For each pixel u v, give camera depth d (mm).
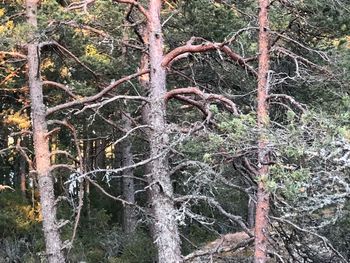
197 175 8758
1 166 26234
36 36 10555
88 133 20219
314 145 7027
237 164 9977
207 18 11562
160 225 9609
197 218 9148
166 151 9219
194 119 13008
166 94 10219
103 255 18234
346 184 6895
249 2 11391
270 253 9344
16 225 19406
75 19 10234
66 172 22391
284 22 9898
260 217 8953
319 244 9570
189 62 11438
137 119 16203
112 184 26594
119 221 24172
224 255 11422
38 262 17422
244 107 11695
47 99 16562
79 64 13664
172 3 14047
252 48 11352
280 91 10586
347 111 8141
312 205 7543
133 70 14266
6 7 13672
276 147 7598
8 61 12852
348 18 9453
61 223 12758
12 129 18797
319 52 9484
